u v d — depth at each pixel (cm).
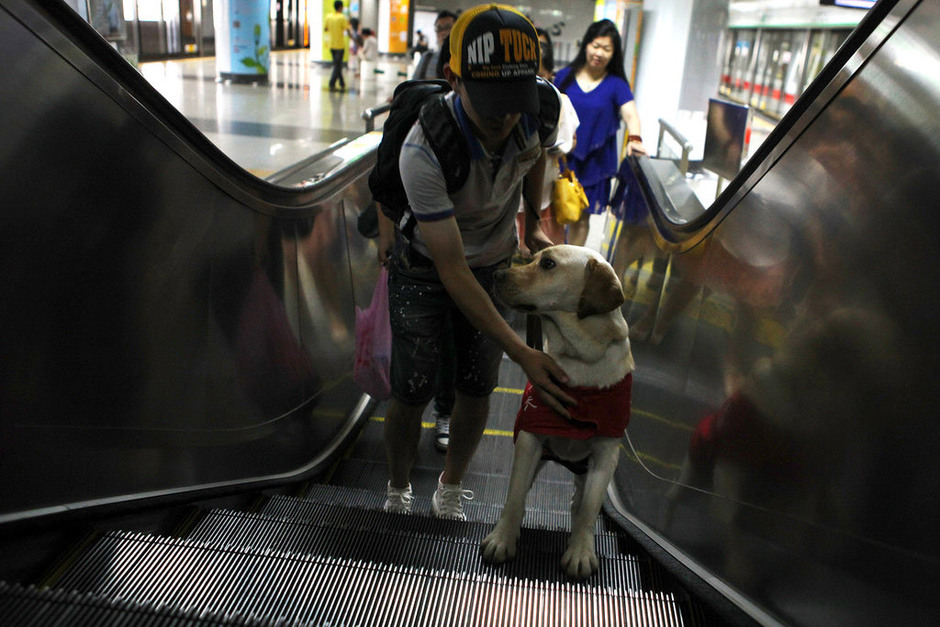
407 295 242
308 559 191
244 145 920
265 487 298
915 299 135
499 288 214
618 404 207
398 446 269
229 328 276
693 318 279
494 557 210
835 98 183
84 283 196
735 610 169
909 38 154
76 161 190
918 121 145
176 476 242
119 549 188
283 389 326
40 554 179
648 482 290
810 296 178
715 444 222
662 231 356
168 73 1625
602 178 548
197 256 251
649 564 234
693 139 812
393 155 211
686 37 861
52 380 184
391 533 226
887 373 140
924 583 118
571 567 206
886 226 150
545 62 469
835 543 144
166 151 227
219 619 150
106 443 206
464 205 215
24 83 172
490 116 180
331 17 1638
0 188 166
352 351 424
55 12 179
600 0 888
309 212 352
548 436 214
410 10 2605
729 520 196
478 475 369
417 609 175
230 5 1531
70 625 146
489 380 256
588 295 202
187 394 248
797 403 173
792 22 1040
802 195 193
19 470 174
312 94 1538
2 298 169
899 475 130
